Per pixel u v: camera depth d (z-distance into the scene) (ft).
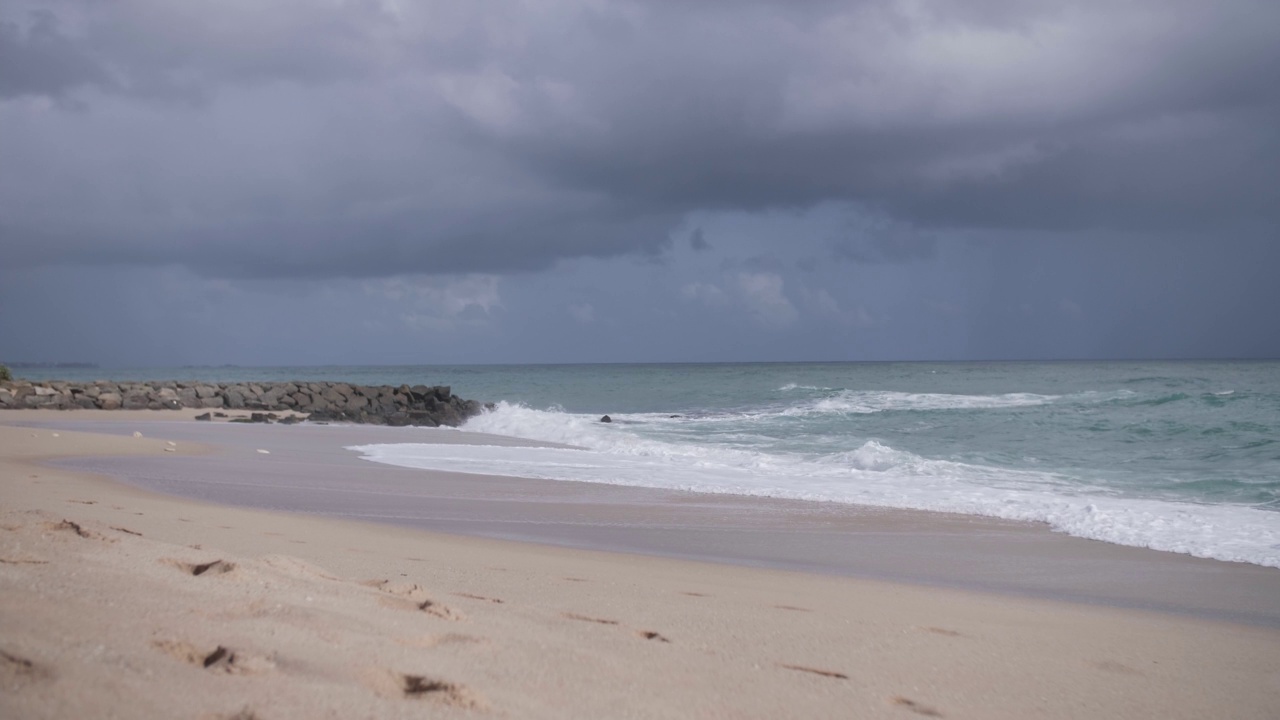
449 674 10.21
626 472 49.37
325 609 12.16
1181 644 17.47
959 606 20.54
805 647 14.62
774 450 64.59
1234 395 95.14
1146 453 59.26
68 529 15.49
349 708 8.48
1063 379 180.65
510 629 13.17
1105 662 15.48
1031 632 17.70
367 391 124.77
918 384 170.71
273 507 34.17
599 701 10.21
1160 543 30.09
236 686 8.55
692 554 27.50
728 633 15.19
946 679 13.43
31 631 8.95
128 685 8.00
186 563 13.97
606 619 15.49
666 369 428.15
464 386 213.66
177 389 120.57
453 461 54.60
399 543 25.67
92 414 103.09
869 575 24.91
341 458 55.57
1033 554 28.45
